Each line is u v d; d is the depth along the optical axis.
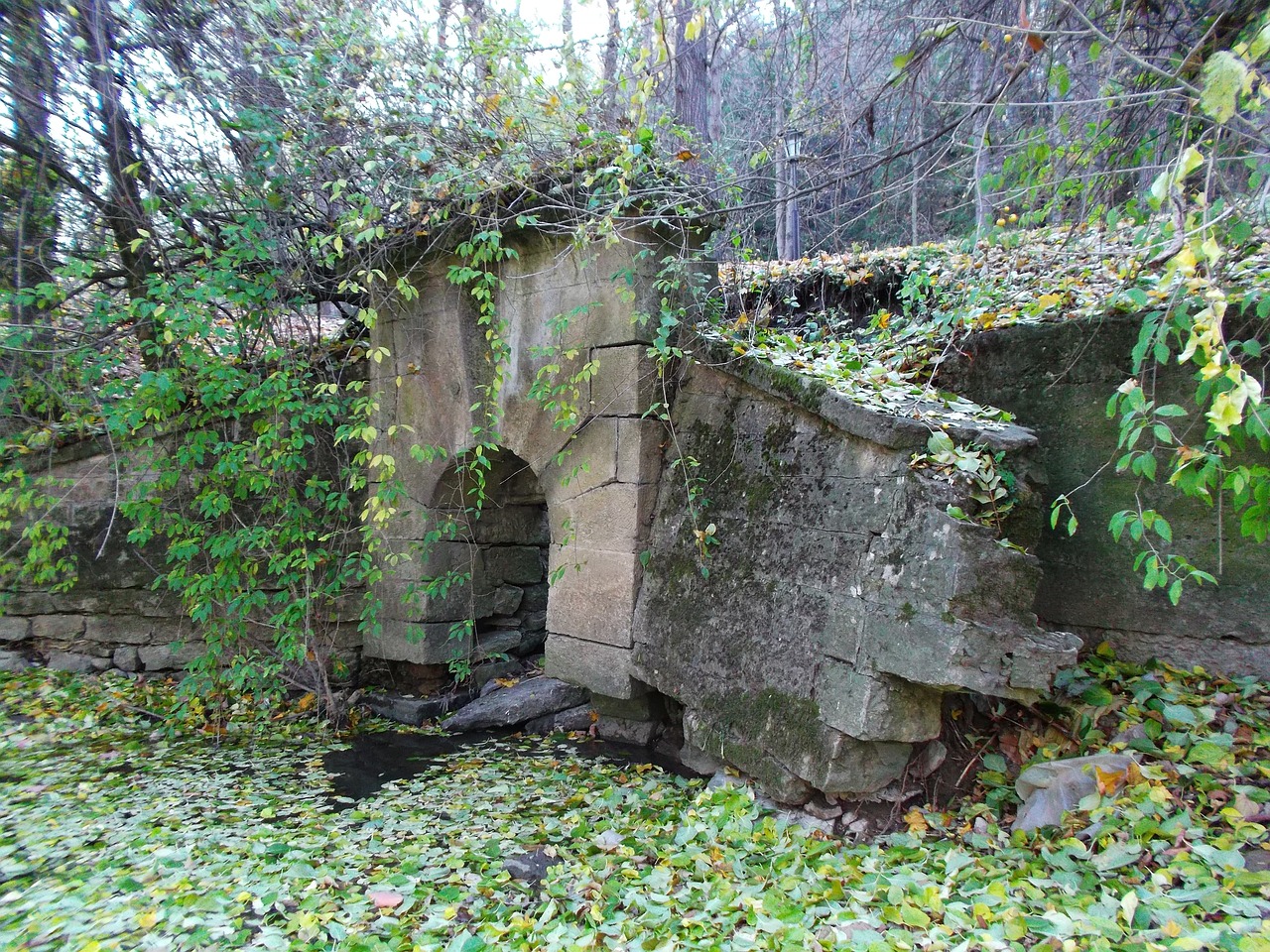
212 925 2.46
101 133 4.61
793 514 3.46
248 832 3.25
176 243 4.98
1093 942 2.02
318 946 2.38
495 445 4.43
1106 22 3.06
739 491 3.71
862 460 3.23
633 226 3.91
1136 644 3.39
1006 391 3.78
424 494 4.86
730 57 5.70
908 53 3.19
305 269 4.83
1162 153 3.05
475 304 4.63
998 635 2.78
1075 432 3.56
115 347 4.64
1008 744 3.28
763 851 3.00
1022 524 3.06
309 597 4.55
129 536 4.47
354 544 5.10
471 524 5.05
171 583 4.52
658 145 4.26
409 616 4.87
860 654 3.06
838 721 3.08
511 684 5.02
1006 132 3.68
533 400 4.41
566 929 2.40
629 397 4.00
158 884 2.75
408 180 4.41
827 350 4.33
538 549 5.56
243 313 4.71
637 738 4.29
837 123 3.73
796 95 4.09
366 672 5.21
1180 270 2.13
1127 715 3.06
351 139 4.48
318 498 5.02
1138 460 2.46
